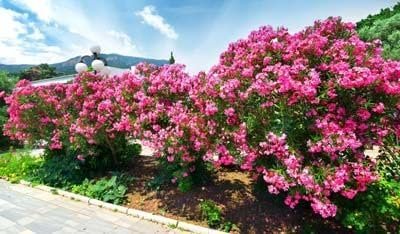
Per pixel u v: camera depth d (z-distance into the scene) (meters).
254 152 3.85
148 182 5.64
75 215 4.91
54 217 4.86
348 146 3.50
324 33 4.82
